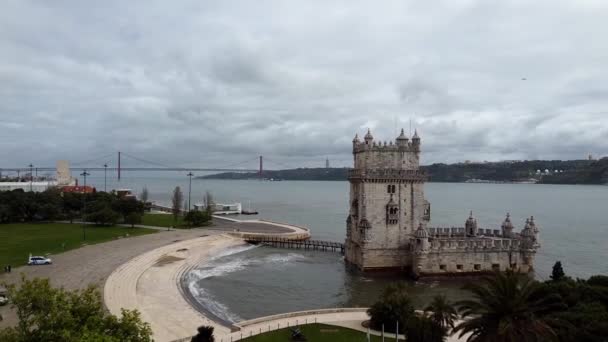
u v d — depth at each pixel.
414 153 108.81
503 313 42.81
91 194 199.62
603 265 125.81
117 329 43.91
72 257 108.25
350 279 103.94
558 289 62.81
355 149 114.06
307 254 137.00
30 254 102.88
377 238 107.06
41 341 40.22
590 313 53.44
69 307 42.78
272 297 90.12
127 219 172.62
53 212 172.75
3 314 65.88
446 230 113.75
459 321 67.81
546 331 41.72
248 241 155.88
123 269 98.75
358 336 61.03
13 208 167.62
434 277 101.88
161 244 131.88
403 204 107.62
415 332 55.41
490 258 103.75
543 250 146.62
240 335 61.22
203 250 132.12
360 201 108.12
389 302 64.44
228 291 94.06
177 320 70.25
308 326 65.19
